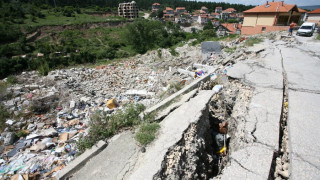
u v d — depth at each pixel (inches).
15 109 314.0
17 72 858.8
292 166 100.7
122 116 190.5
